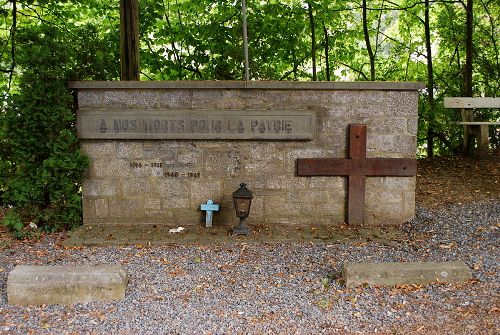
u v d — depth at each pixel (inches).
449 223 245.3
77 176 247.3
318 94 245.6
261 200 252.2
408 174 250.4
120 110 244.5
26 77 237.1
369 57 512.1
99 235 237.1
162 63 430.6
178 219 253.1
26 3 378.0
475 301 157.3
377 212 253.4
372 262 185.6
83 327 146.5
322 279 180.2
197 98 244.7
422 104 427.8
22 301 163.2
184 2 437.1
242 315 152.8
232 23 432.1
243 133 245.8
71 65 247.1
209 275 186.4
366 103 246.5
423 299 160.4
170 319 150.6
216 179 250.7
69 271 166.6
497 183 318.3
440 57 489.4
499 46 456.1
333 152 249.4
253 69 330.6
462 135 432.1
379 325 145.3
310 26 478.0
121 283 165.0
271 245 223.8
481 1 451.2
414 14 475.2
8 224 243.1
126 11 291.7
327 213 253.8
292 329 143.9
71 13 403.2
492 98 386.9
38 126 240.5
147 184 251.1
